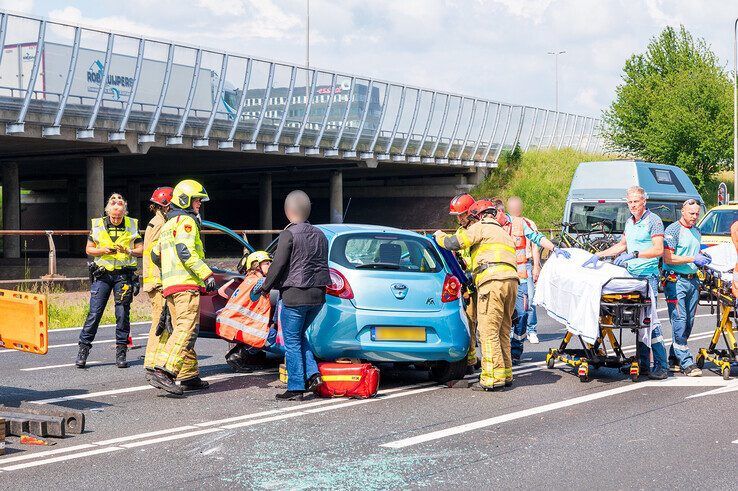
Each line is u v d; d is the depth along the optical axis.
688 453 6.84
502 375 9.44
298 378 8.93
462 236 9.43
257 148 39.69
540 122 56.28
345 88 42.91
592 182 24.95
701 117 50.94
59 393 9.34
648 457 6.72
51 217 75.00
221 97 37.44
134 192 62.00
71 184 61.09
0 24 29.86
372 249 9.58
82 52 32.56
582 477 6.19
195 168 53.41
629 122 54.34
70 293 20.77
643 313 9.89
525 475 6.24
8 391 9.46
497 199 11.54
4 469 6.37
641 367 10.48
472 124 50.72
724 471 6.34
